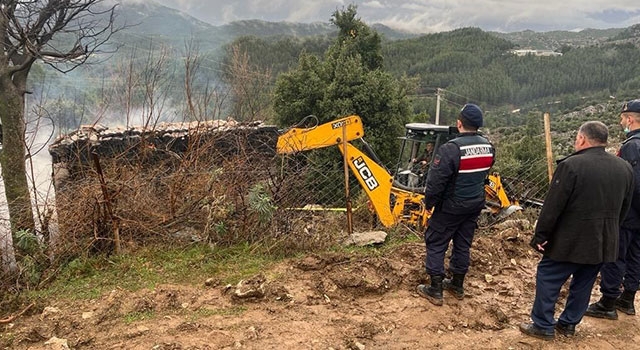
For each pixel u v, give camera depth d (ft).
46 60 24.81
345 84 62.13
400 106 63.93
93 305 13.33
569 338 13.01
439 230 13.94
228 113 24.89
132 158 20.88
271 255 17.38
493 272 16.75
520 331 13.23
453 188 13.32
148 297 13.67
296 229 19.08
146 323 12.54
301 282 15.10
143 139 20.59
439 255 14.12
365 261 16.25
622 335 13.33
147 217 18.10
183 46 23.31
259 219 18.45
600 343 12.85
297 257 17.29
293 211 19.81
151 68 21.31
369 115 61.72
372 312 13.65
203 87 22.15
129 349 11.32
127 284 14.88
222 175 19.16
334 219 23.63
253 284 14.28
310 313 13.38
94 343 11.58
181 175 18.71
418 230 23.72
